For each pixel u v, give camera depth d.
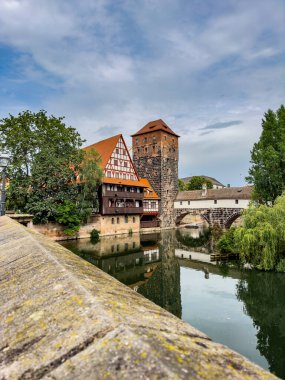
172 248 34.16
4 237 6.82
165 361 1.14
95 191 42.06
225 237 26.88
